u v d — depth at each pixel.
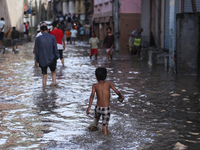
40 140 5.69
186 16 14.09
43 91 10.08
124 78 13.09
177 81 12.34
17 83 11.49
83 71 15.20
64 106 8.21
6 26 35.06
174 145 5.46
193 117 7.24
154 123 6.77
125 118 7.14
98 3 45.03
